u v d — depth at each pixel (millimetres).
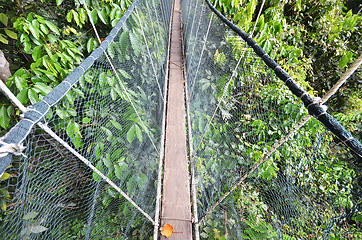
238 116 1819
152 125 1981
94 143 1147
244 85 1736
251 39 1184
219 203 1492
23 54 1323
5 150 445
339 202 804
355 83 3105
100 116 1268
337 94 3207
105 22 1520
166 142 1862
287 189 1169
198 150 1918
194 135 2047
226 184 1647
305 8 3148
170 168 1645
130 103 1602
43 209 815
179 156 1747
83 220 1058
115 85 1395
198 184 1664
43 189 809
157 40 2643
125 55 1673
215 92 2139
